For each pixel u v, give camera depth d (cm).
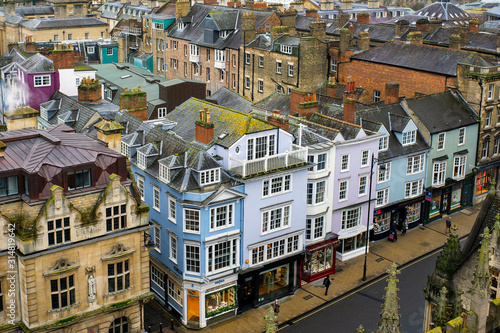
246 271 4778
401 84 8062
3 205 3462
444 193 6775
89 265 3691
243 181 4538
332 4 14862
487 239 2445
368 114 6231
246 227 4703
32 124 4925
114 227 3756
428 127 6406
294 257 5100
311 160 5222
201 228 4444
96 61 11494
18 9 14212
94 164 3678
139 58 11631
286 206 4941
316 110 6116
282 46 8800
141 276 3950
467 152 6856
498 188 3238
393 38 9894
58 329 3631
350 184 5612
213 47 9906
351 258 5850
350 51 8662
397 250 6028
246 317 4850
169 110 7094
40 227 3428
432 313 3281
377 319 4812
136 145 5022
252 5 11688
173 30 10988
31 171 3459
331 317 4847
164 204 4688
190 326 4684
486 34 9125
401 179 6250
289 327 4706
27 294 3469
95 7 15650
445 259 3188
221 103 7144
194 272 4575
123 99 5784
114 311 3862
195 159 4488
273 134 4856
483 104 6850
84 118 5519
